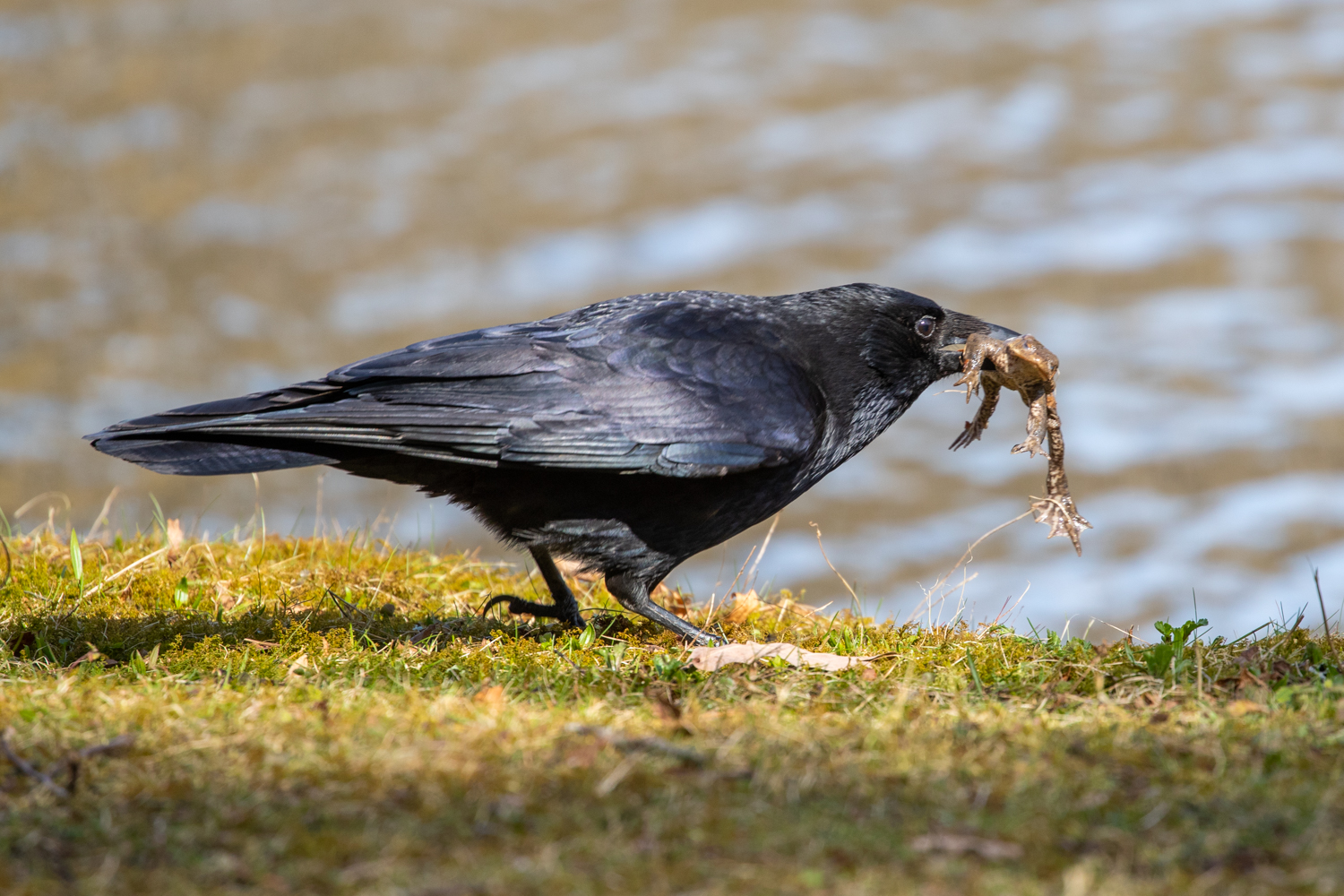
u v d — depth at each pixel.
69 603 7.17
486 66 43.16
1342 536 18.69
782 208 33.81
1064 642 6.61
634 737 4.90
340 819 4.27
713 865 3.97
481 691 5.58
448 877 3.89
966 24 47.47
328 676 5.87
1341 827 4.22
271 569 8.10
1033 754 4.77
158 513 9.14
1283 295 28.86
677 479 6.67
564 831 4.18
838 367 7.29
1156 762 4.77
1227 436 22.55
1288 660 6.09
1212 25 47.00
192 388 24.08
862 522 19.94
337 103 39.81
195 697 5.42
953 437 23.59
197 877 3.94
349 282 29.50
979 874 3.93
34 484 19.66
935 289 29.16
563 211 33.66
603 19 47.88
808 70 43.41
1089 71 43.25
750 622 7.47
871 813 4.32
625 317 6.91
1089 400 24.56
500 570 8.80
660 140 37.91
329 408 6.35
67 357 25.00
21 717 5.16
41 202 32.72
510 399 6.49
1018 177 35.66
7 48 42.44
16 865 4.01
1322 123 38.50
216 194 33.50
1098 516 19.94
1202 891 3.85
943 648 6.47
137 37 43.38
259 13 45.97
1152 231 32.03
